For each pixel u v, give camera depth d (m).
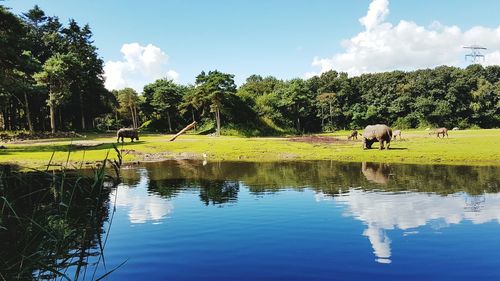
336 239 11.07
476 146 35.69
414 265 9.10
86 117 88.62
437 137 52.97
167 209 14.90
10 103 72.19
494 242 10.59
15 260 8.09
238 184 20.78
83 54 83.31
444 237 11.07
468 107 108.88
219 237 11.34
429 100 106.94
